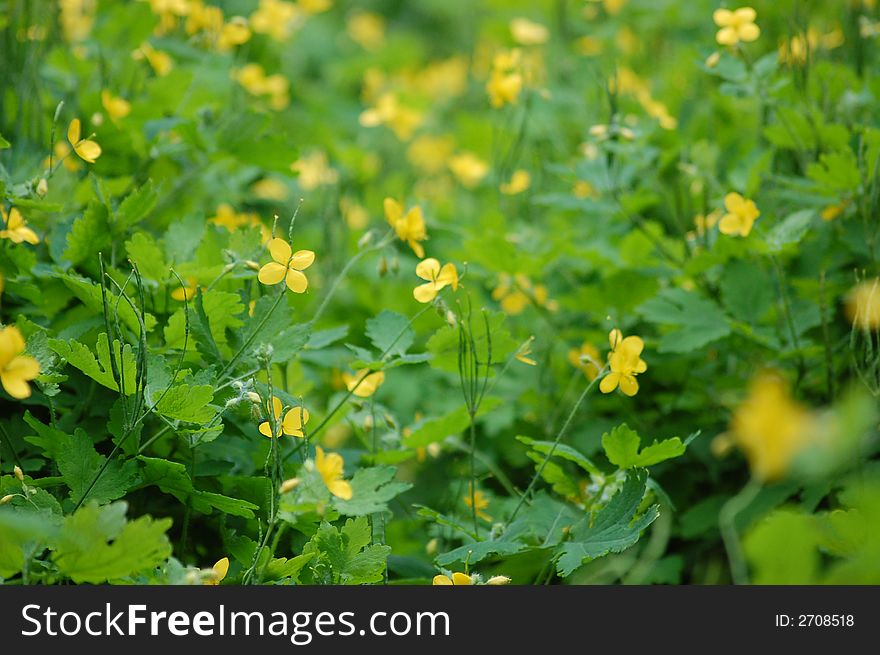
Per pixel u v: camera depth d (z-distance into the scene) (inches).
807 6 60.2
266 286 52.5
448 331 51.5
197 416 48.8
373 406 53.9
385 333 52.3
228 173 61.6
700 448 55.6
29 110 56.8
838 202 55.4
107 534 46.5
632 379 50.1
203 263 52.2
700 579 55.1
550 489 56.6
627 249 56.9
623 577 54.1
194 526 51.8
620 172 59.2
